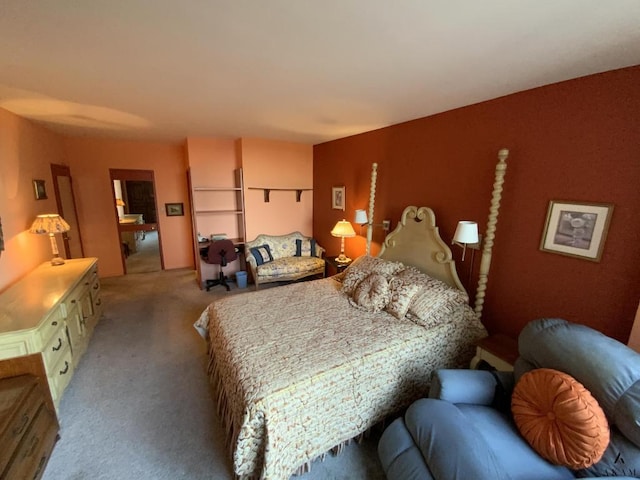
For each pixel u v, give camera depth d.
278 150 4.83
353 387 1.77
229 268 5.07
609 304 1.78
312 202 5.31
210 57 1.64
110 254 5.15
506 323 2.38
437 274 2.73
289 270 4.43
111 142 4.86
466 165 2.55
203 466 1.70
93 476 1.63
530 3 1.10
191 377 2.50
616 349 1.34
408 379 2.01
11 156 2.80
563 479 1.22
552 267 2.05
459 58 1.61
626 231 1.68
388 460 1.51
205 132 4.08
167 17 1.24
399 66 1.74
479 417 1.52
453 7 1.14
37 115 3.01
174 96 2.38
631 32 1.29
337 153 4.40
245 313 2.42
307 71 1.83
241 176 4.64
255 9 1.17
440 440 1.36
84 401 2.20
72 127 3.69
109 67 1.79
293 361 1.76
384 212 3.55
